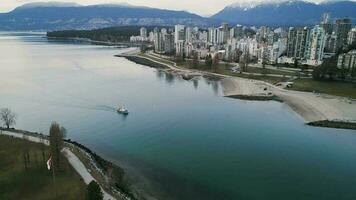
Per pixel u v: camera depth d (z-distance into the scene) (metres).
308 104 199.88
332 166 122.38
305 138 150.25
